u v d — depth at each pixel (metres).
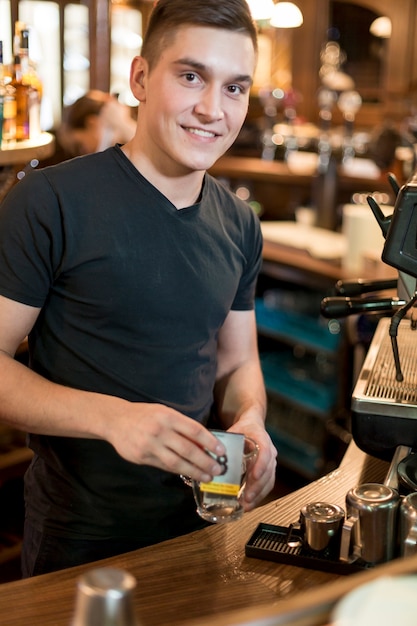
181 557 1.34
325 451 3.61
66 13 3.30
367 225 3.35
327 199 4.11
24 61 2.32
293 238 3.96
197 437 1.28
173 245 1.56
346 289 1.68
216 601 1.22
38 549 1.64
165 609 1.19
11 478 2.85
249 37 1.47
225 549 1.37
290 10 4.34
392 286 1.66
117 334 1.57
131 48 4.15
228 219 1.69
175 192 1.57
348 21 4.54
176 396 1.62
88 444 1.58
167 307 1.57
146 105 1.52
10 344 1.53
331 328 3.58
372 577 0.91
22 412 1.44
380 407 1.51
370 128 4.53
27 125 2.27
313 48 4.70
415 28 4.29
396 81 4.39
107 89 3.29
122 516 1.60
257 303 4.07
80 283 1.53
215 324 1.66
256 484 1.45
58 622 1.16
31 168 2.78
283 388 3.88
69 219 1.50
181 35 1.43
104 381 1.57
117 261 1.52
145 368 1.58
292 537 1.39
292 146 4.53
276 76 4.89
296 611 0.85
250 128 4.72
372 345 1.80
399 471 1.42
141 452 1.29
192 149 1.48
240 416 1.68
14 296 1.51
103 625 0.74
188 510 1.65
